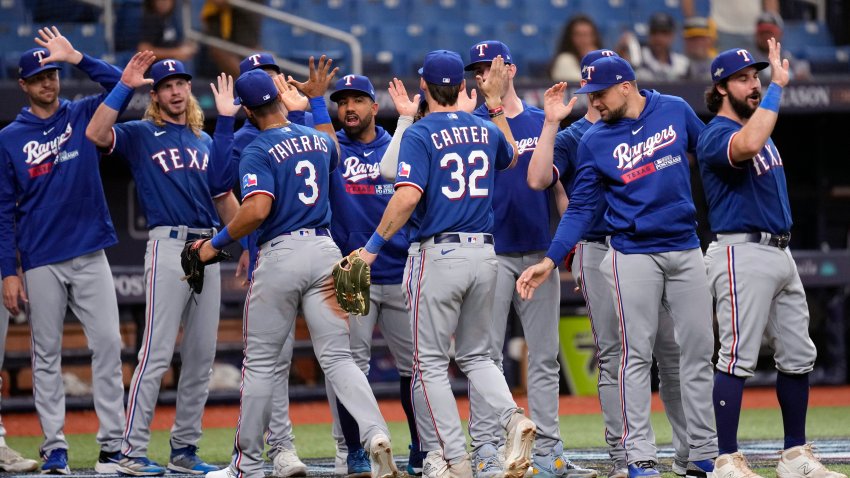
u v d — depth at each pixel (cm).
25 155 2331
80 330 3994
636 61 4475
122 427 2341
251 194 1920
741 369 1923
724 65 1934
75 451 2830
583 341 4247
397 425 3416
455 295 1905
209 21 4234
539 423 2141
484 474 2038
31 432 3359
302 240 1970
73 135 2348
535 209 2183
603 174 1981
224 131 2241
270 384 1986
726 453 1920
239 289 3956
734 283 1928
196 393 2361
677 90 4119
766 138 1842
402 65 4725
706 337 1967
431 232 1912
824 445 2666
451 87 1950
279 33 4619
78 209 2342
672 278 1964
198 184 2361
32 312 2334
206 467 2344
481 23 5188
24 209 2342
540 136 2134
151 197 2331
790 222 1953
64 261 2331
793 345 1970
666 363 2092
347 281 1881
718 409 1933
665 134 1958
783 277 1936
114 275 3834
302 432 3294
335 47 4606
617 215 1972
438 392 1911
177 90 2352
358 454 2188
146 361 2300
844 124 4709
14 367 3856
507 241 2183
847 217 4794
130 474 2267
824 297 4347
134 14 4228
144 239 4378
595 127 2020
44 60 2312
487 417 2105
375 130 2375
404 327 2273
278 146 1975
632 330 1958
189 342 2359
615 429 2119
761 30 4784
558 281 2180
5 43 4397
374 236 1891
